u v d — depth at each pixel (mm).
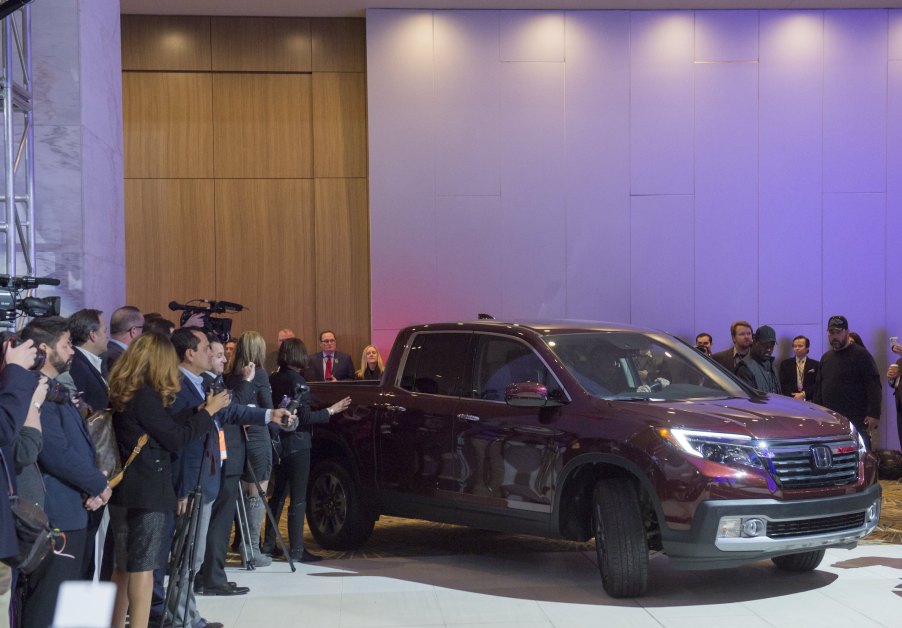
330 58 12078
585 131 11719
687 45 11781
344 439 6879
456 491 6203
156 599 4816
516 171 11672
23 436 3578
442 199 11625
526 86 11688
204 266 12008
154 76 11969
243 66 11992
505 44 11680
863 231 11852
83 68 7215
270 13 11875
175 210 11984
